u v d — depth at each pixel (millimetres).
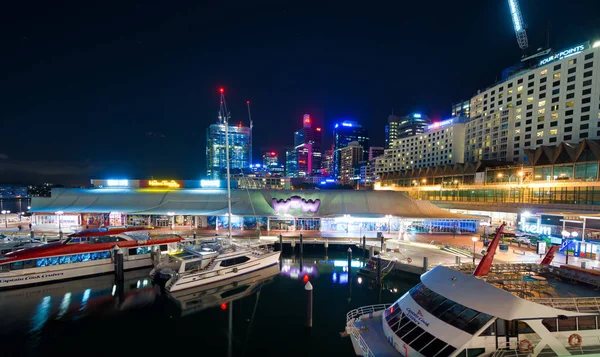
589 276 17344
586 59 83500
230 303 27734
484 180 79312
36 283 30938
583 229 36406
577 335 13461
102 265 34562
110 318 24594
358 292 30250
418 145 156875
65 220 58562
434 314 15336
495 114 110312
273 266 37938
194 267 31844
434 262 34406
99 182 69875
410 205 60188
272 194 62719
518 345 13156
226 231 52812
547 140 92062
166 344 20766
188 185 70500
